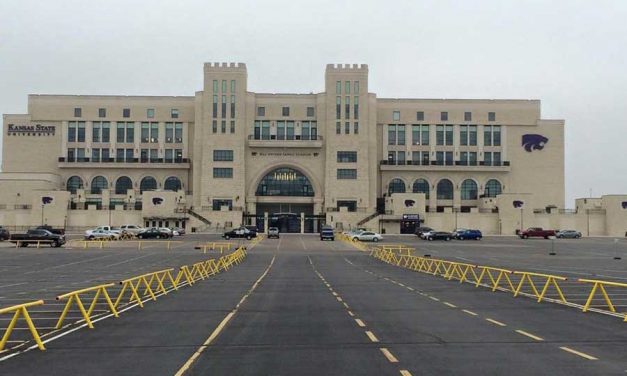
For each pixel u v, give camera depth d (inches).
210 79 4958.2
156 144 5073.8
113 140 5068.9
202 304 926.4
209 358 530.0
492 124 5157.5
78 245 3026.6
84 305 913.5
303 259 2193.7
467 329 684.7
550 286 1210.0
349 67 5004.9
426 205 5078.7
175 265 1823.3
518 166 5152.6
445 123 5152.6
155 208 4606.3
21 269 1669.5
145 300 979.3
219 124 4931.1
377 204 5093.5
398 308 876.0
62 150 5032.0
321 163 5017.2
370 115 5027.1
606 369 481.7
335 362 510.9
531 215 4658.0
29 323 578.6
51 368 494.3
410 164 5113.2
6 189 4626.0
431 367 490.3
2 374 474.0
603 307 884.0
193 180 4990.2
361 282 1321.4
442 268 1723.7
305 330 681.6
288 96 5073.8
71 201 4761.3
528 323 728.3
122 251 2598.4
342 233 4097.0
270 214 4985.2
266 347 580.1
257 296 1040.2
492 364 501.4
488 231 4697.3
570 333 655.8
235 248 2849.4
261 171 5000.0
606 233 4687.5
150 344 598.5
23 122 5024.6
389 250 2396.7
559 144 5162.4
